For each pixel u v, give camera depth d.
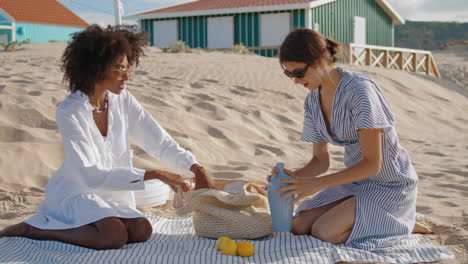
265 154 6.14
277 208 3.15
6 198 4.12
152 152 3.44
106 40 2.97
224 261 2.76
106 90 3.19
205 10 21.12
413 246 3.04
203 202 3.18
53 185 3.13
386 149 3.06
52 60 11.78
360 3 22.81
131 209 3.15
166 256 2.81
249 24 20.72
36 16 30.25
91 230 2.96
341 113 3.04
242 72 10.55
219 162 5.68
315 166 3.42
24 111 5.85
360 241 3.03
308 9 19.44
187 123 6.52
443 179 5.13
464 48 32.75
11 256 2.81
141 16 22.78
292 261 2.77
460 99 12.93
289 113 8.16
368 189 3.15
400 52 18.17
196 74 10.21
